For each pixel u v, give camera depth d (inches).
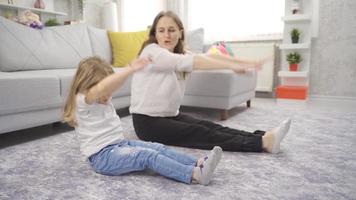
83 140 48.6
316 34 135.0
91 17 158.1
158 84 61.6
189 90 97.6
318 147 63.6
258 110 113.7
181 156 47.1
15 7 116.9
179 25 60.6
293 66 135.0
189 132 61.4
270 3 146.3
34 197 40.9
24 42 94.0
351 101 133.4
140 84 63.7
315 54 138.8
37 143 68.4
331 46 135.3
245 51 149.3
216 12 158.2
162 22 58.9
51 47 101.6
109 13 153.6
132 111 65.6
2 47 87.9
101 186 44.1
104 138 47.6
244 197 40.2
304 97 127.9
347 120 92.8
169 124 62.1
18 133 78.4
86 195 41.3
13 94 64.0
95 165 48.1
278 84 150.1
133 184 44.7
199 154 58.6
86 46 114.2
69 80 78.7
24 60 92.0
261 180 46.0
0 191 42.8
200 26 163.2
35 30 100.7
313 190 42.4
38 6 125.7
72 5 146.7
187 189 42.8
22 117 67.6
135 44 120.8
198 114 105.7
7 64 87.7
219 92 93.0
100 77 45.5
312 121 91.4
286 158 56.3
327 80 138.0
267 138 58.9
